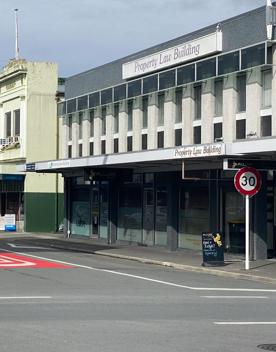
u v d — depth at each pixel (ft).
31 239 115.14
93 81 111.45
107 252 86.38
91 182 104.53
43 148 140.67
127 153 83.66
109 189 104.42
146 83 93.45
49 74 141.90
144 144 95.76
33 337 29.19
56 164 105.09
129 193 101.04
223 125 77.46
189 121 84.02
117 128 103.71
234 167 65.21
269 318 35.88
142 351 26.45
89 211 114.32
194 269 67.31
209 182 81.66
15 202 144.77
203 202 83.51
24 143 139.95
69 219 121.19
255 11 72.74
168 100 88.74
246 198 64.23
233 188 78.84
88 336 29.53
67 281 53.16
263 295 47.47
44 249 93.61
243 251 77.36
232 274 62.03
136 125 96.94
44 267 65.26
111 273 60.90
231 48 76.79
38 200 140.15
